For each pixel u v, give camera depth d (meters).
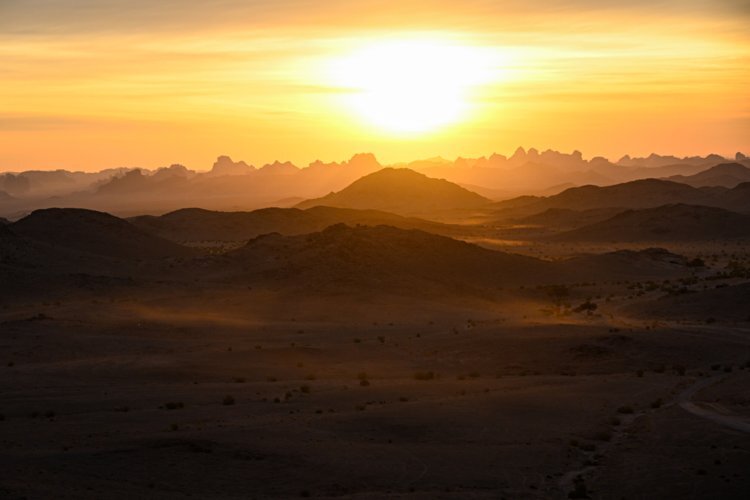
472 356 99.44
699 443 60.84
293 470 52.69
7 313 132.62
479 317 130.00
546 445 60.25
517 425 65.38
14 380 84.88
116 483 48.78
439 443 60.28
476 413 68.19
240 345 106.31
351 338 111.94
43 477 48.53
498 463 55.91
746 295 124.56
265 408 70.44
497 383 82.00
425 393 76.94
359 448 57.75
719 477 53.38
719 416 68.31
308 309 136.50
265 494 48.78
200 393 77.31
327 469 53.16
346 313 133.50
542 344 100.94
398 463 55.00
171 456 54.09
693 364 92.56
